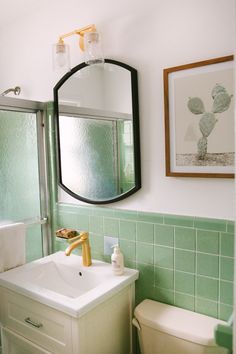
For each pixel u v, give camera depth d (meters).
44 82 2.07
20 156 2.02
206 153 1.45
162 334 1.42
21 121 2.01
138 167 1.65
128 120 1.67
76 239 1.80
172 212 1.59
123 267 1.67
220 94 1.39
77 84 1.88
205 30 1.42
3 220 1.94
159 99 1.58
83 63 1.83
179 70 1.49
